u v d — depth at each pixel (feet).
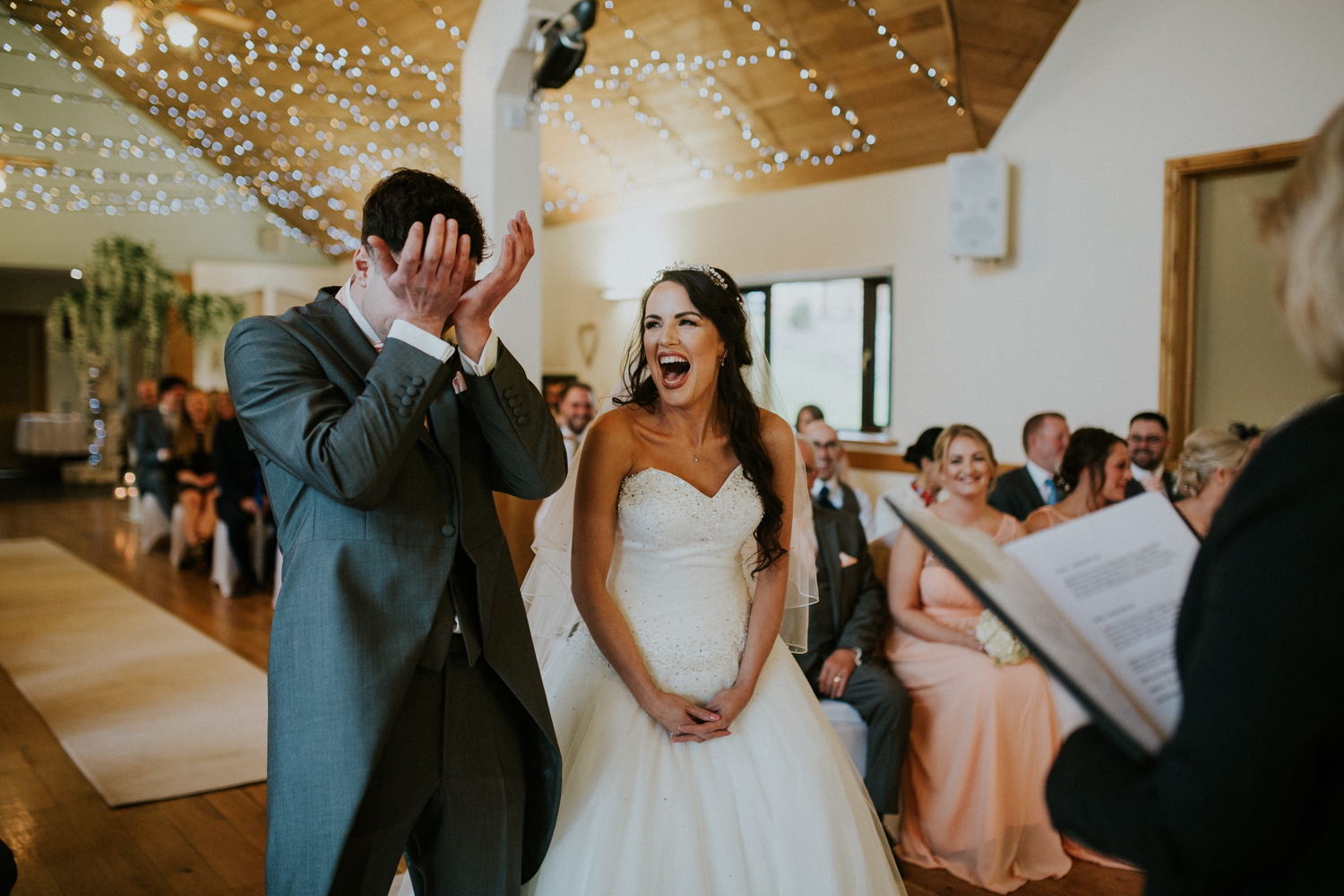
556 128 23.56
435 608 4.76
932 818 8.86
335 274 41.93
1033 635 2.54
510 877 5.08
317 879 4.39
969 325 18.40
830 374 22.35
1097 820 2.56
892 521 11.64
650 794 5.54
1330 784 2.18
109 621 17.69
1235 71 14.65
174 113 32.14
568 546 6.62
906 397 19.63
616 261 26.94
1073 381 16.88
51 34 29.58
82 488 39.50
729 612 6.20
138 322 36.11
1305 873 2.18
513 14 13.48
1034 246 17.29
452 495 4.98
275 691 4.64
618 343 27.20
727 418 6.39
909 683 9.18
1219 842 2.16
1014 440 17.83
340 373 4.81
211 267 39.52
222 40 24.18
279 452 4.47
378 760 4.51
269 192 36.17
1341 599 2.10
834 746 6.33
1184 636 2.51
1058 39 16.66
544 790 5.31
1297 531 2.18
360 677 4.50
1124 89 15.90
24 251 36.40
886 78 17.49
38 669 14.55
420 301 4.52
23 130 33.83
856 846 5.79
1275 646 2.12
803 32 17.22
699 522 6.02
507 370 5.03
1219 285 15.47
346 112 26.48
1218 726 2.16
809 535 7.20
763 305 23.58
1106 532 2.76
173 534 23.11
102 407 39.63
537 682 5.30
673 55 19.22
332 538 4.66
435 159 27.68
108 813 9.71
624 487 6.13
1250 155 14.53
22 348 46.14
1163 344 15.58
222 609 18.72
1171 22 15.29
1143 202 15.79
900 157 19.19
